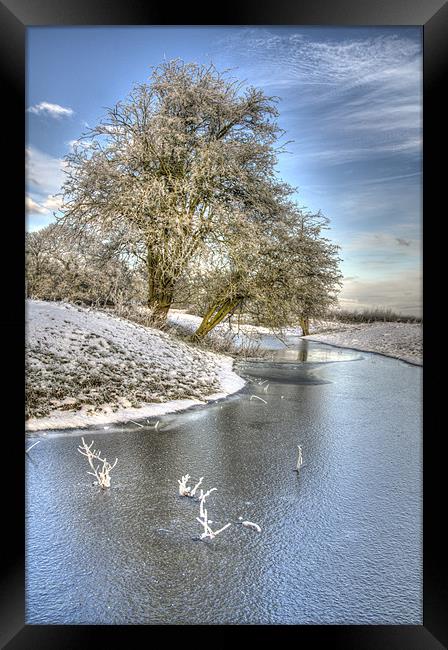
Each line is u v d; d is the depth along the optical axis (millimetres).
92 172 11562
